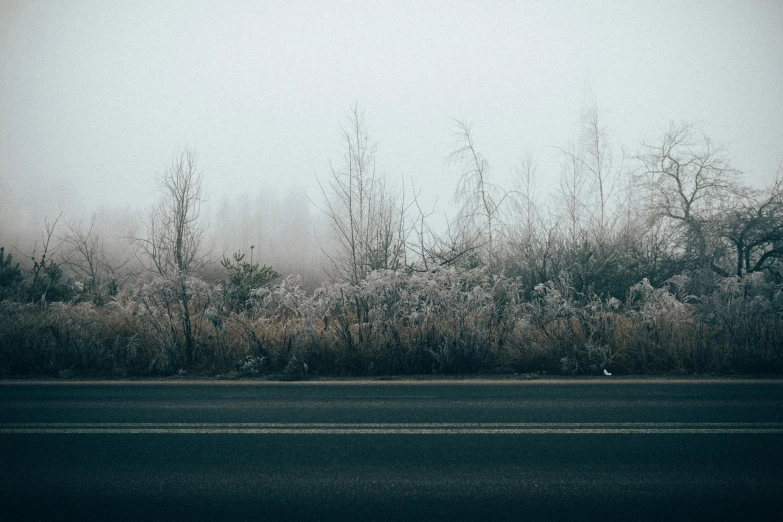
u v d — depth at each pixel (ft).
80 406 23.20
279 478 14.89
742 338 32.53
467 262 49.60
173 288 36.01
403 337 34.04
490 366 32.73
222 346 33.76
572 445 17.53
